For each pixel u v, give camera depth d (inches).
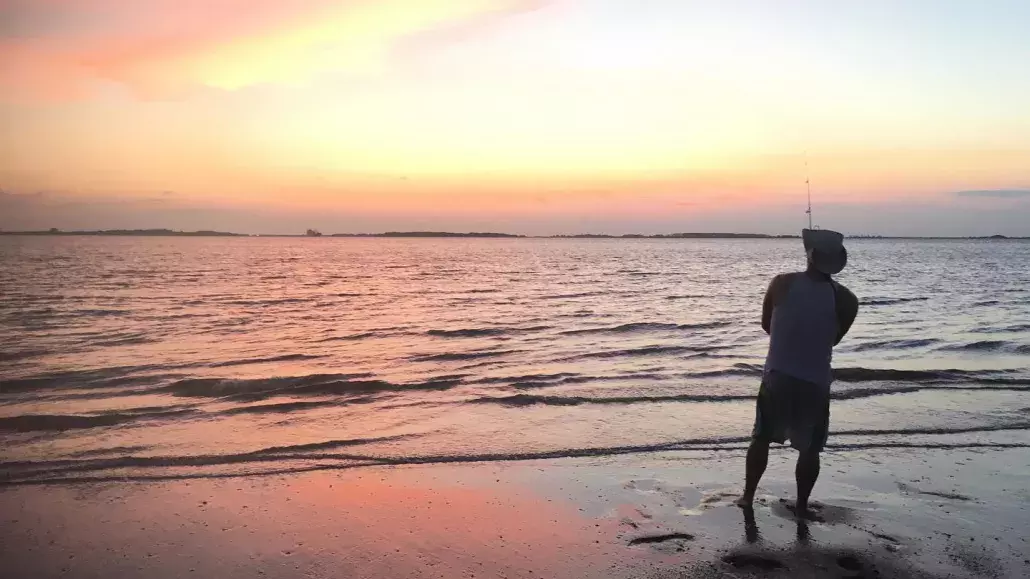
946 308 818.8
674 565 159.6
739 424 291.4
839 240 176.6
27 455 247.3
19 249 3959.2
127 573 156.8
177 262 2389.3
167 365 440.1
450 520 187.6
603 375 401.1
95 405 327.0
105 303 909.2
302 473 228.1
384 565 160.1
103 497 205.5
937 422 291.9
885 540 172.7
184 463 238.8
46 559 163.6
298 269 2010.3
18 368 426.6
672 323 671.8
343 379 388.8
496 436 274.2
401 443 264.4
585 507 197.3
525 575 154.9
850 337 559.5
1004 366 424.2
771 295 184.7
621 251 4768.7
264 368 431.2
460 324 680.4
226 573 156.6
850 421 293.7
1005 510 193.8
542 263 2559.1
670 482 219.0
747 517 187.9
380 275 1707.7
